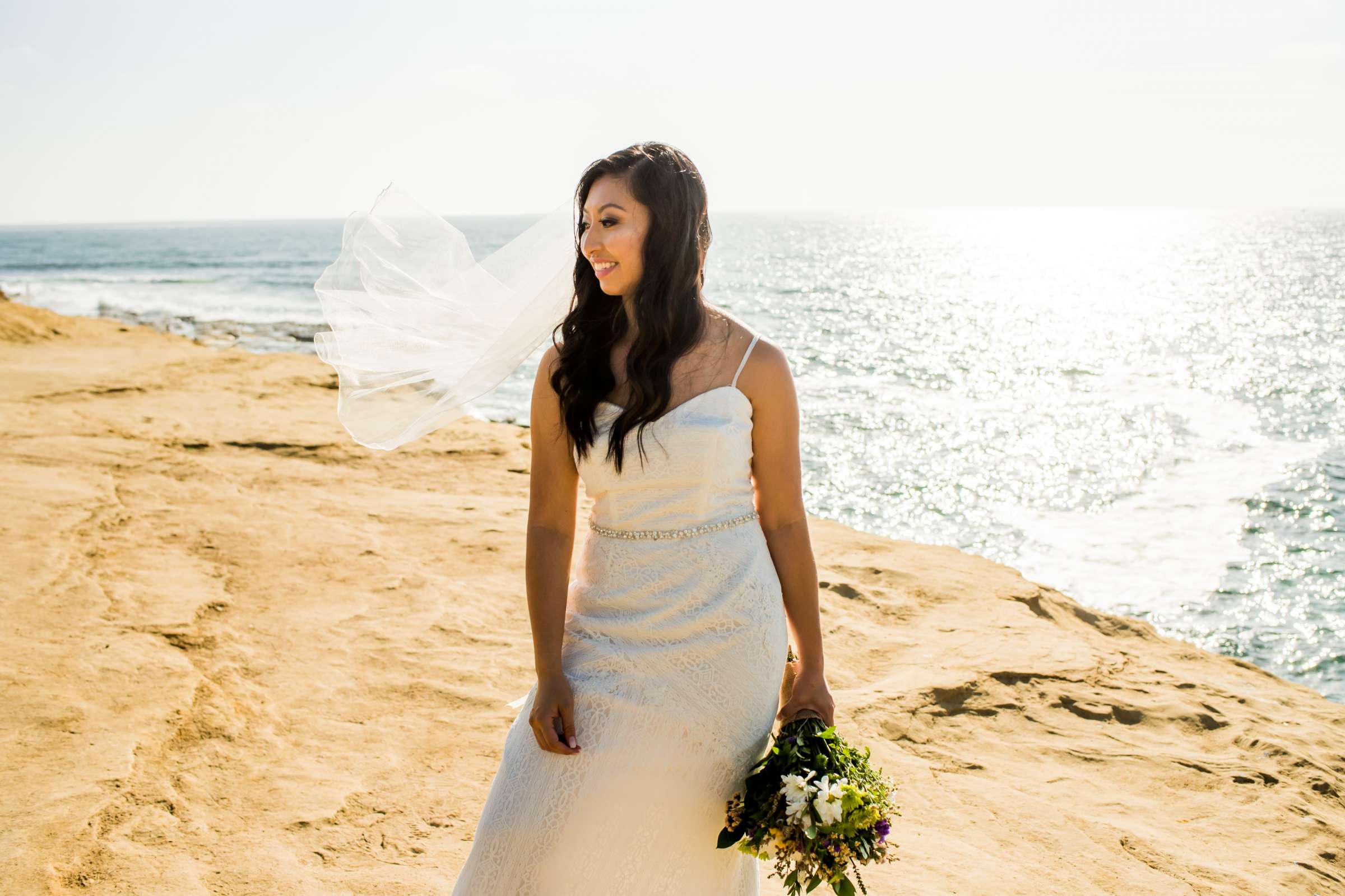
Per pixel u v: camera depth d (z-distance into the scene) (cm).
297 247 13525
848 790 176
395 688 413
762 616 195
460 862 291
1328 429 2062
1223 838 330
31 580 506
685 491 193
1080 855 312
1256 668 504
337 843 299
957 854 306
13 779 320
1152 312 5025
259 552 577
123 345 1491
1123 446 1945
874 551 637
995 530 1448
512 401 2000
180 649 436
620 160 194
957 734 397
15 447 791
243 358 1349
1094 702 429
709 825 190
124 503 661
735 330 201
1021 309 5147
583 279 202
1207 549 1336
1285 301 5562
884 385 2731
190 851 290
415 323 245
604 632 197
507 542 618
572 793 181
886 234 19488
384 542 609
